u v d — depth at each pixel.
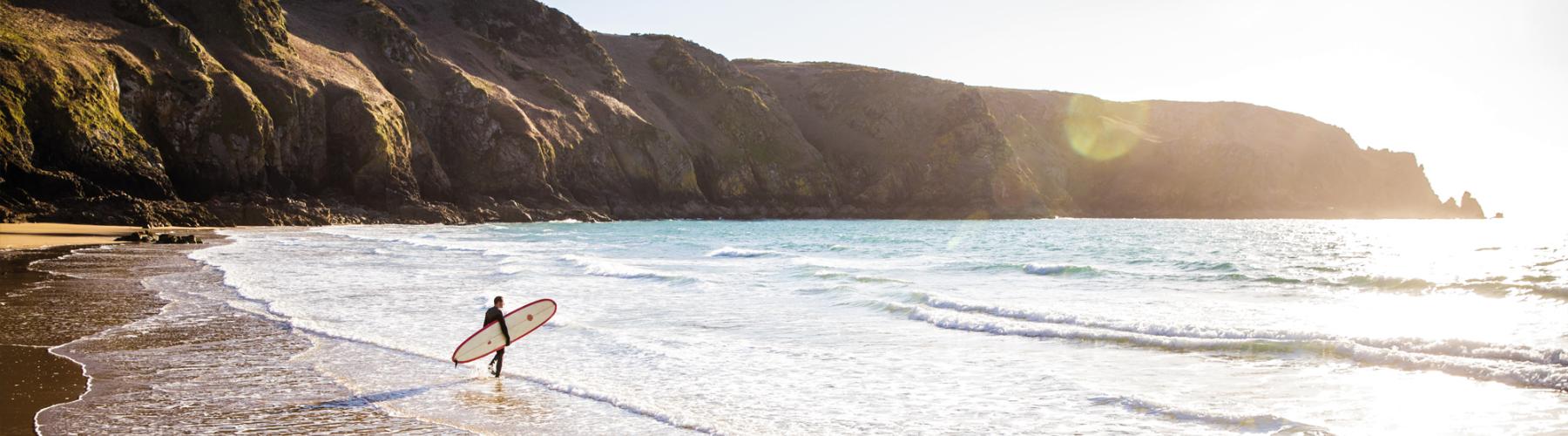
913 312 20.28
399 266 35.34
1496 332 16.62
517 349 16.05
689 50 193.00
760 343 16.75
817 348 16.12
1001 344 16.34
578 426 10.49
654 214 133.62
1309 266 37.22
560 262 37.97
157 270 31.11
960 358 14.91
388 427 10.31
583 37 165.25
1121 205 188.75
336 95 101.38
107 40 84.88
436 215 98.38
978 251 51.38
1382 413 10.64
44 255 38.47
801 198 157.38
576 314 20.95
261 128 89.25
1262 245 62.53
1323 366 13.44
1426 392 11.59
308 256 40.50
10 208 65.62
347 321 19.33
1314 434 9.44
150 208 73.06
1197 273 32.59
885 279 28.22
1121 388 12.34
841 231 87.88
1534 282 25.41
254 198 85.88
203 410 10.98
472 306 22.12
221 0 100.25
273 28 104.81
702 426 10.48
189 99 84.88
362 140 99.44
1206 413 10.49
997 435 10.09
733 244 57.59
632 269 32.75
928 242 63.16
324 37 120.31
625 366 14.40
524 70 144.38
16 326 17.58
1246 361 14.04
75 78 75.81
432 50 136.12
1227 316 19.84
